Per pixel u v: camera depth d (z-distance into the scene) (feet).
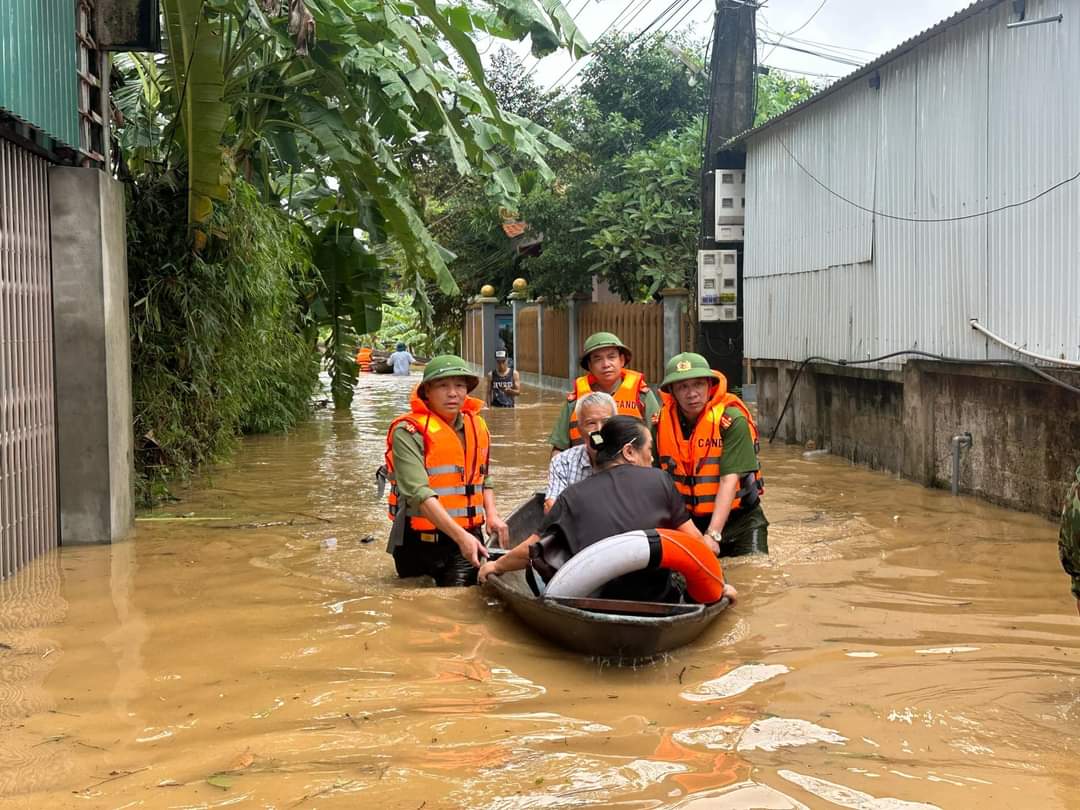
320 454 43.98
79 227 25.00
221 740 13.24
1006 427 29.48
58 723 13.85
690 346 63.57
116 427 25.94
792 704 14.46
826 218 41.37
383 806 11.33
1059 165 26.89
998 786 11.73
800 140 43.60
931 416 33.58
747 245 50.21
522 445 47.01
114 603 20.11
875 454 37.88
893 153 35.76
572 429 24.47
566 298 79.66
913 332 34.78
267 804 11.40
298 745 13.05
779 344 46.50
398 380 106.32
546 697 14.84
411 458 20.89
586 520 17.51
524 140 39.83
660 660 16.52
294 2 27.86
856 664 16.21
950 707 14.25
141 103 38.06
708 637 17.72
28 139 23.03
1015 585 20.94
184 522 28.53
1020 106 28.48
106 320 25.27
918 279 34.32
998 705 14.30
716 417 22.52
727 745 12.98
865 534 25.98
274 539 26.18
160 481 33.32
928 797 11.45
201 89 29.89
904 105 34.94
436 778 12.04
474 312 111.14
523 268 85.46
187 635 17.98
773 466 38.68
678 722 13.80
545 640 17.66
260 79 37.86
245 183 36.91
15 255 23.07
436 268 38.29
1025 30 28.17
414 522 21.40
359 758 12.64
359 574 22.40
